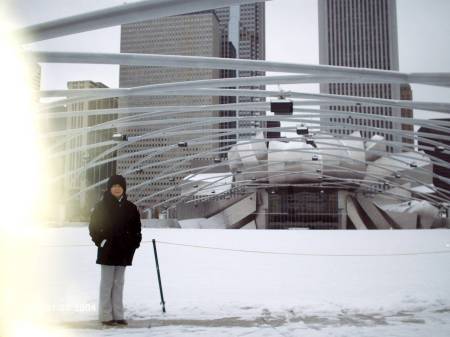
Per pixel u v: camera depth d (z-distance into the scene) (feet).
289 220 300.40
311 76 111.86
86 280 42.52
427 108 143.84
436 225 295.69
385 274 47.70
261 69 97.81
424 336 21.49
